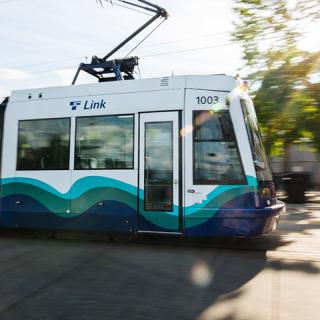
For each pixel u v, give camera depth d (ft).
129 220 25.09
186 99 24.49
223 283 17.79
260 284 17.56
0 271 20.03
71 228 26.40
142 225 24.81
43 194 27.20
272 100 23.35
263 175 24.32
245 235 23.04
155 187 24.68
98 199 25.84
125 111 25.67
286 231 30.58
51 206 26.94
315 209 46.37
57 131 27.27
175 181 24.29
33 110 28.02
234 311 14.55
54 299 16.02
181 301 15.65
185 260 21.85
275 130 25.07
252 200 23.22
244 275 18.94
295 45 22.80
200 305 15.20
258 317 13.97
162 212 24.41
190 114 24.34
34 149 27.71
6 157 28.35
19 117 28.32
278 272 19.35
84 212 26.11
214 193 23.61
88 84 26.94
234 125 23.85
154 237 28.40
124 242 26.61
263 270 19.72
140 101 25.40
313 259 21.71
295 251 23.70
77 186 26.37
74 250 24.54
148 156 24.95
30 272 19.80
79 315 14.38
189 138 24.22
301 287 17.11
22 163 27.91
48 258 22.58
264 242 26.35
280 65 23.12
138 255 23.07
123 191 25.31
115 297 16.17
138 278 18.69
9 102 28.76
